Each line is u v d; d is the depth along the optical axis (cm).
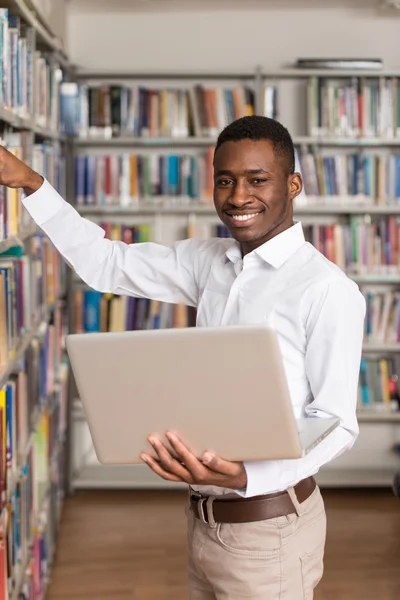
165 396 137
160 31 480
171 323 468
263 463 150
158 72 457
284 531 163
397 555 377
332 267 162
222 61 482
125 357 136
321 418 153
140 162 462
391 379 473
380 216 480
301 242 167
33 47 300
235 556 164
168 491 475
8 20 262
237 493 155
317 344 157
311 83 458
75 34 480
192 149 481
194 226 474
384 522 420
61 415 401
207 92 459
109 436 145
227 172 160
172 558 377
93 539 399
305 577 168
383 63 481
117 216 486
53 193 183
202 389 134
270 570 163
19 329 262
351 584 347
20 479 259
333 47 480
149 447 143
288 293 161
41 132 323
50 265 362
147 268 194
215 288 177
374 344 466
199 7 476
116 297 466
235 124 162
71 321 458
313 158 461
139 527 416
